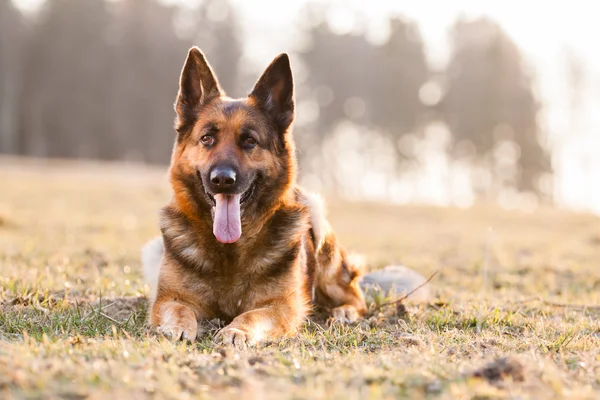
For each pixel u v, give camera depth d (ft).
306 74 198.18
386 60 196.54
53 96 188.03
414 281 25.04
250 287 19.01
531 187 188.34
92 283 24.52
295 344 16.43
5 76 188.14
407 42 197.67
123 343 14.74
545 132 189.26
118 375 11.94
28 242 36.11
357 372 12.84
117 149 193.36
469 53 191.93
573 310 23.63
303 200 22.71
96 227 48.91
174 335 16.58
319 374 12.91
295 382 12.55
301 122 196.65
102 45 191.42
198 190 19.24
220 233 18.24
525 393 11.91
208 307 19.15
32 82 190.80
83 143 191.21
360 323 20.06
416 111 196.24
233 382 12.50
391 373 12.73
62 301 20.42
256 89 20.39
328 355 14.94
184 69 20.17
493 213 88.58
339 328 18.78
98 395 10.84
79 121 190.19
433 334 17.66
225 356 14.73
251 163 19.07
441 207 96.78
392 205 96.48
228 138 19.08
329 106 195.52
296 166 20.76
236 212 18.47
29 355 13.01
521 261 39.65
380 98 196.34
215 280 18.95
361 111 197.88
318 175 199.41
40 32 188.85
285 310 18.75
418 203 103.65
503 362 13.12
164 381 11.85
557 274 34.88
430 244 49.60
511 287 30.17
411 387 12.05
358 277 23.54
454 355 14.96
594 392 12.17
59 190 82.69
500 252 43.57
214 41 194.80
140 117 194.59
